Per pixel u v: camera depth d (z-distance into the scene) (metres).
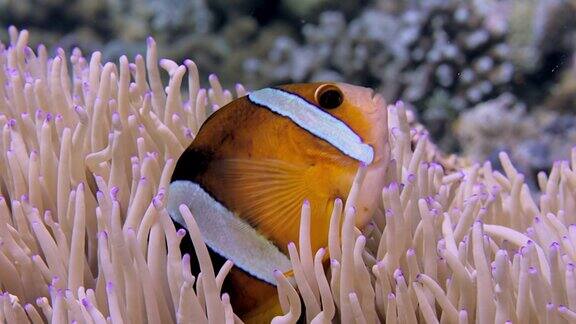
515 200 0.39
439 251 0.34
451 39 0.86
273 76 0.97
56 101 0.39
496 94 0.85
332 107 0.33
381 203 0.36
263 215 0.33
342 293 0.33
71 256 0.33
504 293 0.32
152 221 0.33
